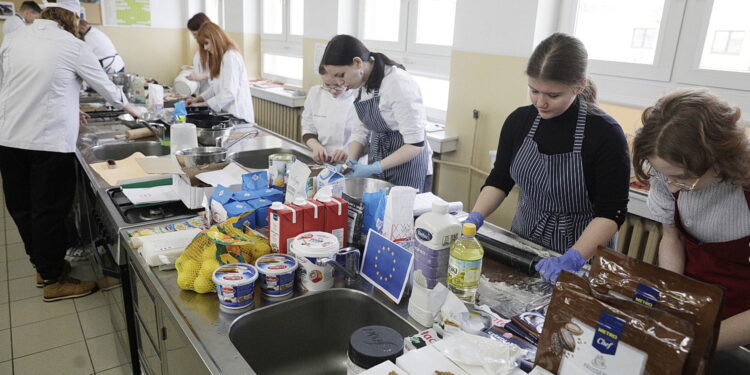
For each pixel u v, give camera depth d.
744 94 2.14
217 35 3.67
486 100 3.06
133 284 1.63
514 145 1.65
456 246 1.13
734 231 1.18
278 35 5.71
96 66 2.66
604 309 0.78
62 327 2.51
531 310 1.15
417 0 3.75
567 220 1.60
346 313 1.30
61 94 2.48
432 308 1.12
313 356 1.31
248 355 1.20
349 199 1.53
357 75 2.03
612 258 0.87
